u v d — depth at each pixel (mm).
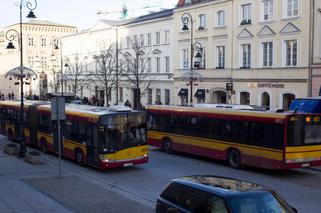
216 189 9125
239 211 8516
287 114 20312
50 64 96188
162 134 28641
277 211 8680
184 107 26672
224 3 45719
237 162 22859
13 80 96312
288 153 20297
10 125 34688
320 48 37156
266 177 20844
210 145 24594
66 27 99500
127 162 21969
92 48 75812
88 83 74312
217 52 47469
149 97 60969
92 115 22234
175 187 10008
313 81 37656
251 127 21938
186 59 52062
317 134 21062
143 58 61594
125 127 21969
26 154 24656
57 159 26078
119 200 15734
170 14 56000
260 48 42219
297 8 38625
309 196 16984
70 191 17109
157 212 10289
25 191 17000
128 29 65438
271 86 41156
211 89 48156
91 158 22391
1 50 104062
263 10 41906
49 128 27609
